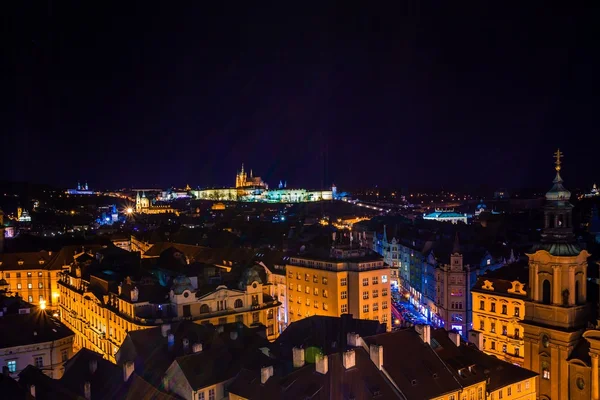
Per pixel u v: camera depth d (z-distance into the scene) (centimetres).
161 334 9244
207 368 7712
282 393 6544
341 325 8781
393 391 6750
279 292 15525
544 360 8162
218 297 11881
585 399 7581
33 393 7075
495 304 12019
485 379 7512
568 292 7956
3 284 16138
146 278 12481
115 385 7819
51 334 9856
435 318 16138
